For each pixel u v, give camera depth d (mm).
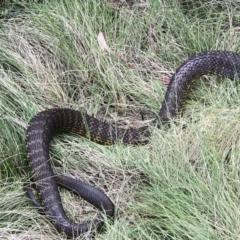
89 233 1272
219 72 1551
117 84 1548
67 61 1569
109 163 1397
